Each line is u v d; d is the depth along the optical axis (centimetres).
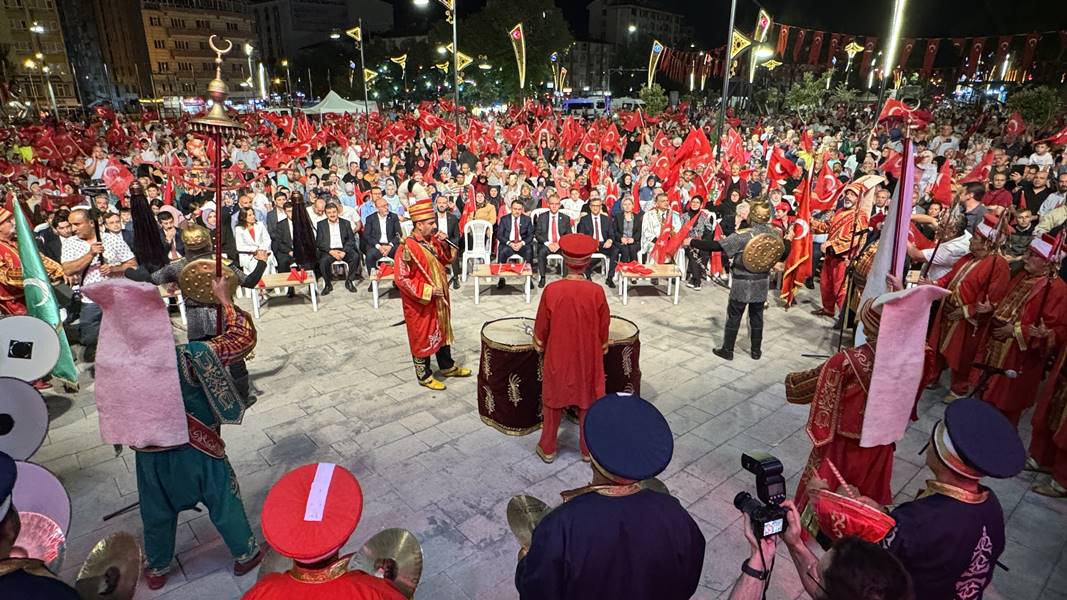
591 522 195
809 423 376
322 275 984
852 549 182
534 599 198
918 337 320
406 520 434
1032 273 509
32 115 4522
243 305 912
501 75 4938
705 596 367
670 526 200
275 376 672
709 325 841
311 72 8838
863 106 4553
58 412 596
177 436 335
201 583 377
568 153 2044
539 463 508
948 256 665
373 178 1400
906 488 479
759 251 669
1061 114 2170
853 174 1432
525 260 1016
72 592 175
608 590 195
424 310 608
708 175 1241
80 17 8138
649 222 1022
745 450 529
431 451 524
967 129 2625
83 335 680
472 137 2047
